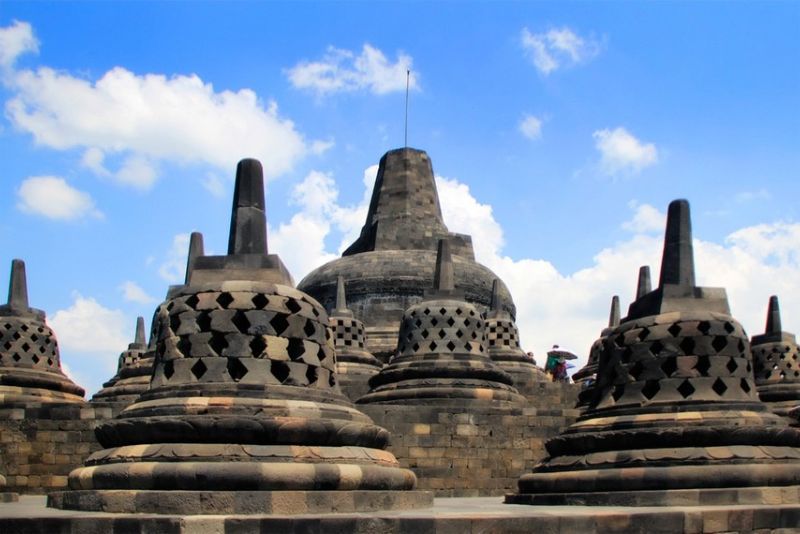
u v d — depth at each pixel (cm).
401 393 2930
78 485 1527
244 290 1597
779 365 3170
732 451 1705
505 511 1490
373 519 1274
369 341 4250
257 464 1411
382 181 4981
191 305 1605
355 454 1554
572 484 1784
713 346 1820
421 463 2614
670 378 1814
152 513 1365
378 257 4541
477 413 2680
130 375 3222
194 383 1547
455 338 3053
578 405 3108
